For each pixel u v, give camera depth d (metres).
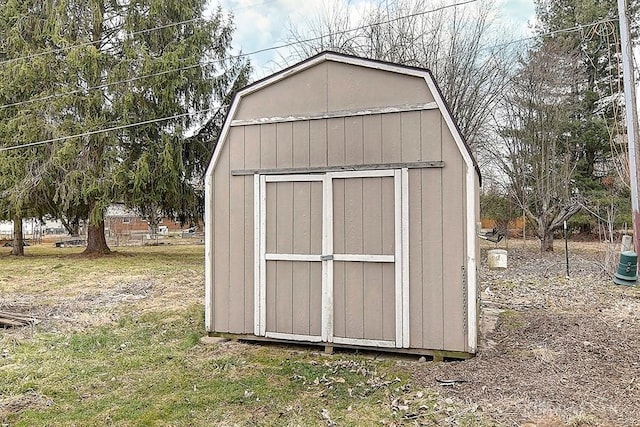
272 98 4.65
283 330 4.54
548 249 15.07
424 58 14.41
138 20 13.80
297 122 4.55
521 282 8.98
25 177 13.24
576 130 16.22
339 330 4.34
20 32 13.74
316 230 4.44
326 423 2.92
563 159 15.92
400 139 4.19
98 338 5.06
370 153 4.28
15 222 15.83
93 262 13.15
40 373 3.91
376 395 3.35
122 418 3.04
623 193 15.33
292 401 3.27
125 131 13.55
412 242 4.12
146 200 13.72
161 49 14.10
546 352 4.24
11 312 6.41
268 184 4.62
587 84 16.73
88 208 14.91
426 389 3.43
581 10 16.16
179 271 11.16
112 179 13.13
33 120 13.13
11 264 12.82
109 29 14.33
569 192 15.28
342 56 4.37
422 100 4.14
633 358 4.11
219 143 4.81
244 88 4.73
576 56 15.69
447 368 3.82
